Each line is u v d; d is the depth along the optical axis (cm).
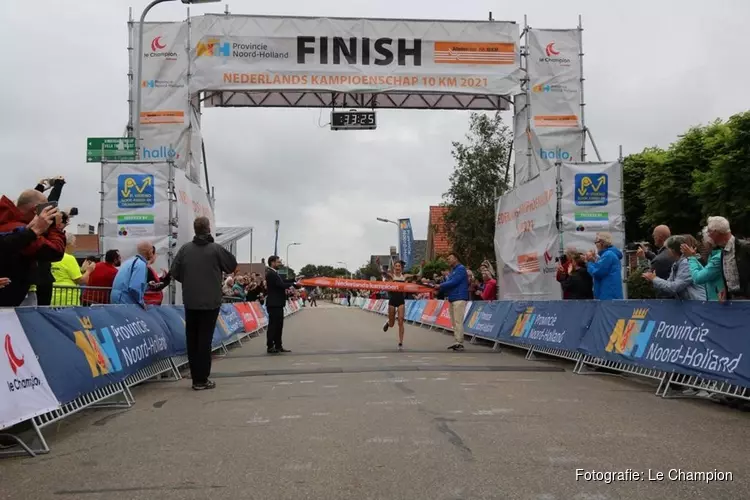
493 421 565
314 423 568
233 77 1394
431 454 459
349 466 431
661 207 2720
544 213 1238
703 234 714
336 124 1499
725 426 543
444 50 1438
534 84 1456
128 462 453
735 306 621
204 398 717
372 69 1420
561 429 533
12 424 457
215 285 786
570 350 924
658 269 834
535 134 1450
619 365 805
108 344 675
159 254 1161
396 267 1384
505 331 1221
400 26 1430
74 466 445
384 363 1010
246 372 928
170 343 902
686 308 693
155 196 1168
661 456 449
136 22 1412
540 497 367
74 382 569
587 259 976
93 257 1123
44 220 545
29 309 529
